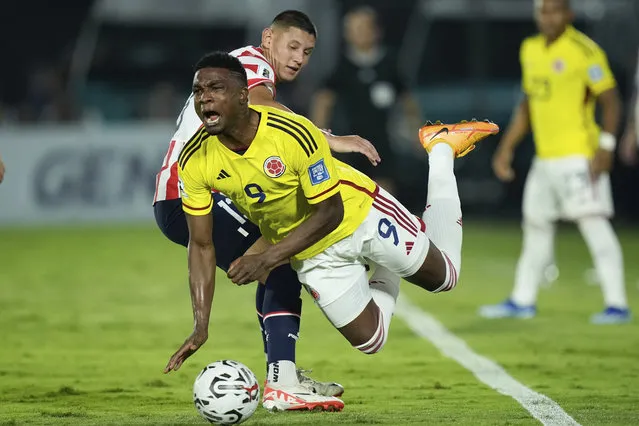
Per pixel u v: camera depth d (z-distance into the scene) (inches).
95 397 829.8
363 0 2755.9
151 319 1296.8
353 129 1929.1
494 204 2760.8
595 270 1861.5
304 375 811.4
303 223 708.7
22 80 3009.4
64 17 2972.4
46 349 1074.7
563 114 1283.2
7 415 755.4
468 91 2787.9
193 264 735.7
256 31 2896.2
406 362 995.9
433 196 849.5
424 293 1581.0
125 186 2645.2
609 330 1210.6
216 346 1094.4
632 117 1581.0
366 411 763.4
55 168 2600.9
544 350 1066.7
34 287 1609.3
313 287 760.3
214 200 823.7
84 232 2464.3
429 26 2802.7
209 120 671.8
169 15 2933.1
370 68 1911.9
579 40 1280.8
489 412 758.5
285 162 697.6
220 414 691.4
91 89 2933.1
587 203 1280.8
